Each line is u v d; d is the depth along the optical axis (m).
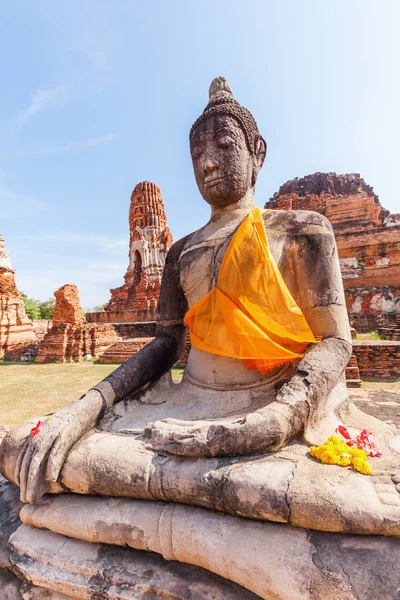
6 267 25.06
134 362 3.99
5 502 3.53
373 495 2.18
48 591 2.64
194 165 4.28
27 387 12.13
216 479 2.38
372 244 22.91
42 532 2.89
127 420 3.50
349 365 10.09
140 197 37.50
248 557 2.13
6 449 3.29
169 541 2.41
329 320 3.35
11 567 2.76
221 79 4.43
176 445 2.62
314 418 2.90
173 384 4.44
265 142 4.53
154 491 2.56
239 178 4.03
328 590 1.88
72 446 2.94
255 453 2.58
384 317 20.16
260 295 3.33
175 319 4.58
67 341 20.31
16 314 24.84
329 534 2.15
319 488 2.18
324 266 3.48
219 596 2.24
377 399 7.79
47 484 2.87
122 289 36.84
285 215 3.81
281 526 2.26
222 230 3.99
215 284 3.77
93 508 2.72
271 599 2.06
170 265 4.67
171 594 2.28
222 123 4.02
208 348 3.51
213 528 2.32
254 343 3.21
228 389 3.45
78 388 11.76
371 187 35.53
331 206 27.81
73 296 22.59
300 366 3.03
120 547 2.68
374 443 2.86
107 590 2.38
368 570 1.92
